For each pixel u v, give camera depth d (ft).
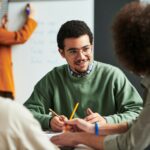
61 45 5.07
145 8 2.95
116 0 7.68
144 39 2.80
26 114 2.65
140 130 3.06
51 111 5.06
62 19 8.00
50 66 8.15
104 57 7.80
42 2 8.03
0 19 8.19
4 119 2.55
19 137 2.57
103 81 5.16
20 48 8.20
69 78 5.23
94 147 3.62
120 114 4.75
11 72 8.21
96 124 3.94
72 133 3.86
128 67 3.01
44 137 2.71
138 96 5.13
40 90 5.36
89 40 4.94
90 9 7.83
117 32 2.99
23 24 8.14
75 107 5.08
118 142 3.28
